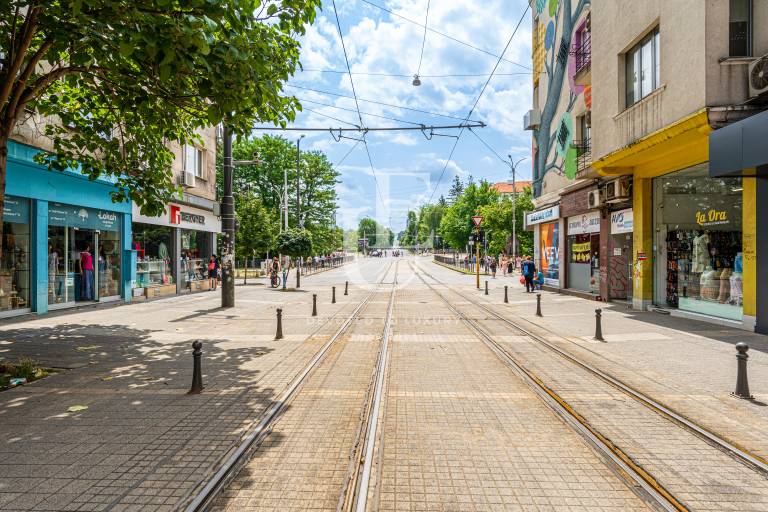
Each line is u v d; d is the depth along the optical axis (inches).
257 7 251.3
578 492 141.0
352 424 196.2
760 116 339.3
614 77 564.1
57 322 480.1
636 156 525.0
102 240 638.5
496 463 160.4
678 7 432.1
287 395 234.1
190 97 301.6
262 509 131.5
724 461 162.6
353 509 130.6
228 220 642.2
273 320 507.8
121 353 333.1
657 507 133.0
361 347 359.3
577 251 837.8
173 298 770.8
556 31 896.9
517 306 651.5
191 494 138.9
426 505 133.6
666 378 266.2
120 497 137.2
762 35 396.5
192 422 197.0
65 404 220.7
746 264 416.2
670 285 559.8
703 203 495.5
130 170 368.2
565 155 849.5
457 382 261.1
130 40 213.8
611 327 451.5
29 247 514.3
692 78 411.8
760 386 250.4
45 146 512.1
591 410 213.9
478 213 2036.2
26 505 133.3
